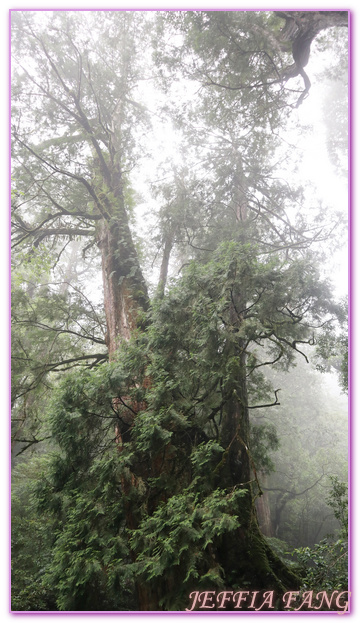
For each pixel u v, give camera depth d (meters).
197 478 6.06
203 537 5.65
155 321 7.47
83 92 11.88
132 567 5.46
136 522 6.40
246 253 7.10
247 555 6.46
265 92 9.18
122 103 13.27
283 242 11.07
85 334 12.18
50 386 10.93
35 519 10.54
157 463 6.94
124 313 9.54
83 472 7.14
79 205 12.12
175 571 5.87
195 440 7.08
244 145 10.98
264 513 17.59
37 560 9.80
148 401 6.65
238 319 7.31
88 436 7.23
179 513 5.40
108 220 10.87
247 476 7.30
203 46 8.75
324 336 9.25
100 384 6.93
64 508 6.82
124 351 7.80
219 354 6.77
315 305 8.19
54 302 11.63
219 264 7.02
